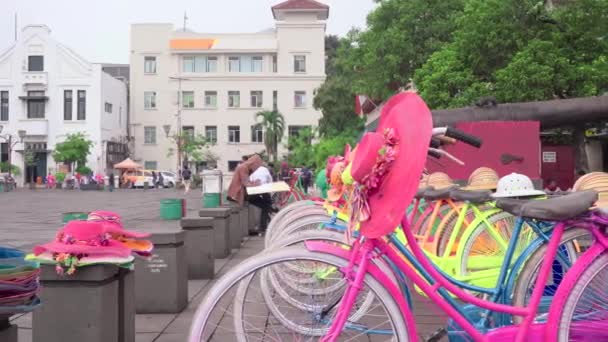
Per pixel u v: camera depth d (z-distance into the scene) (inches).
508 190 175.6
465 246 188.1
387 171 102.2
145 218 658.2
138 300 213.2
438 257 194.2
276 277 146.4
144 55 2107.5
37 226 576.4
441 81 532.7
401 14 719.1
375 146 101.3
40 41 1991.9
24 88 1990.7
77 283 141.1
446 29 697.0
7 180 1641.2
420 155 99.0
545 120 366.9
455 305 122.5
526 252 136.9
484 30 506.0
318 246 108.0
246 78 2091.5
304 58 2100.1
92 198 1208.2
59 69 1991.9
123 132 2153.1
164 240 213.8
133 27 2112.5
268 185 353.1
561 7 494.0
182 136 1937.7
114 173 2044.8
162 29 2112.5
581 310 117.2
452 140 125.3
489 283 175.6
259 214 498.3
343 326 107.3
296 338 139.1
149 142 2122.3
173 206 590.9
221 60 2101.4
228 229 371.2
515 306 126.9
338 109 1408.7
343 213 176.1
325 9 2085.4
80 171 1841.8
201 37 2113.7
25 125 1984.5
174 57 2103.8
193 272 280.8
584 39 483.5
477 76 537.3
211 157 2011.6
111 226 145.8
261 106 2096.5
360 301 125.9
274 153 1958.7
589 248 118.3
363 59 767.7
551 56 467.5
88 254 140.3
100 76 1984.5
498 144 336.2
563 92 486.6
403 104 105.0
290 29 2097.7
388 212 101.0
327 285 139.2
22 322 197.9
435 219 222.5
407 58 706.8
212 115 2102.6
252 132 2098.9
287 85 2091.5
